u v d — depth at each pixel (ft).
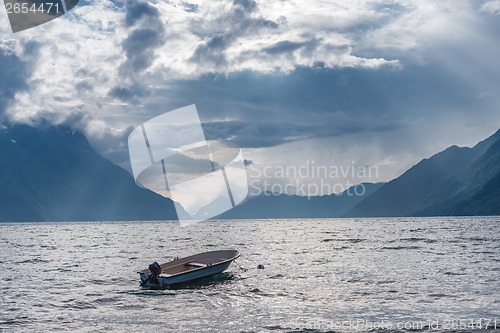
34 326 90.63
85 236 409.08
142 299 113.80
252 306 104.99
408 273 152.66
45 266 180.04
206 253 146.72
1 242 327.26
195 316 96.58
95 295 119.34
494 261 184.55
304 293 118.62
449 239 311.88
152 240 336.29
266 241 308.60
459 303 106.22
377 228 511.81
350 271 157.58
